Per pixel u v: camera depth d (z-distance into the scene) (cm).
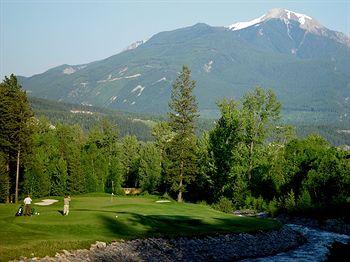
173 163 10175
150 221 4916
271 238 5228
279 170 9456
